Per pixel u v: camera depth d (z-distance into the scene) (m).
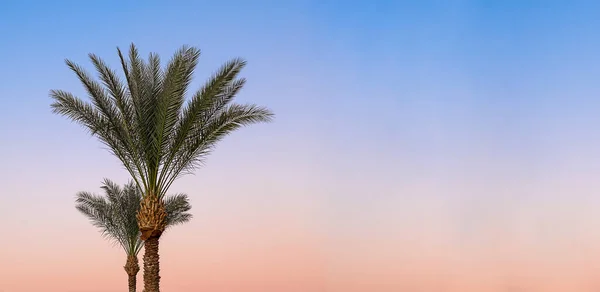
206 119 21.94
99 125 21.53
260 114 21.88
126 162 22.36
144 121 21.64
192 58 21.30
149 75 22.28
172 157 22.05
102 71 21.09
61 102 21.33
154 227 22.44
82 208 36.88
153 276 22.28
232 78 21.38
